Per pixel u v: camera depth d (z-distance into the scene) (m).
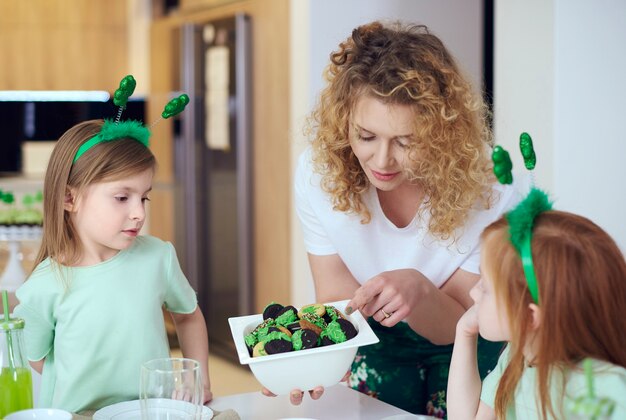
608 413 0.96
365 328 1.40
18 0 4.91
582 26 2.58
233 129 4.02
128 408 1.42
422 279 1.58
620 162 2.68
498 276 1.21
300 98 3.52
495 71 2.78
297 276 3.69
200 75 4.32
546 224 1.19
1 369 1.33
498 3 2.74
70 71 5.01
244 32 3.89
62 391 1.53
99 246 1.55
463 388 1.40
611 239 1.19
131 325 1.55
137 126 1.55
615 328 1.16
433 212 1.60
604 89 2.63
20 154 4.95
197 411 1.23
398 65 1.45
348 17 2.99
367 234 1.70
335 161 1.62
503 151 1.25
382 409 1.52
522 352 1.20
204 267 4.38
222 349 4.26
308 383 1.35
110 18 5.04
